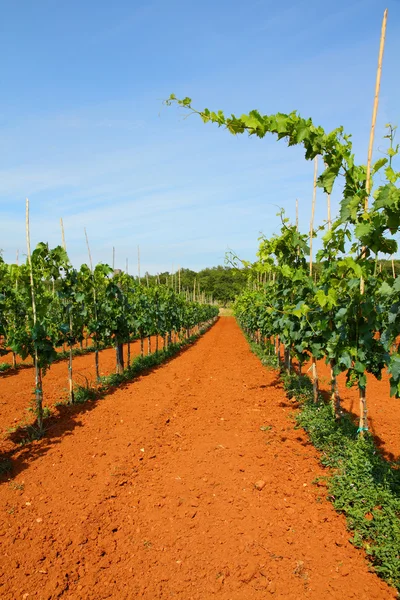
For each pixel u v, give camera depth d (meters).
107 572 3.45
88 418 7.44
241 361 14.23
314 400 7.02
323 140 4.45
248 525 4.00
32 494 4.73
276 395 8.73
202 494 4.65
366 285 4.60
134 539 3.88
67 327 7.93
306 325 6.32
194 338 25.08
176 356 16.28
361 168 4.59
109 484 4.93
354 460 4.38
